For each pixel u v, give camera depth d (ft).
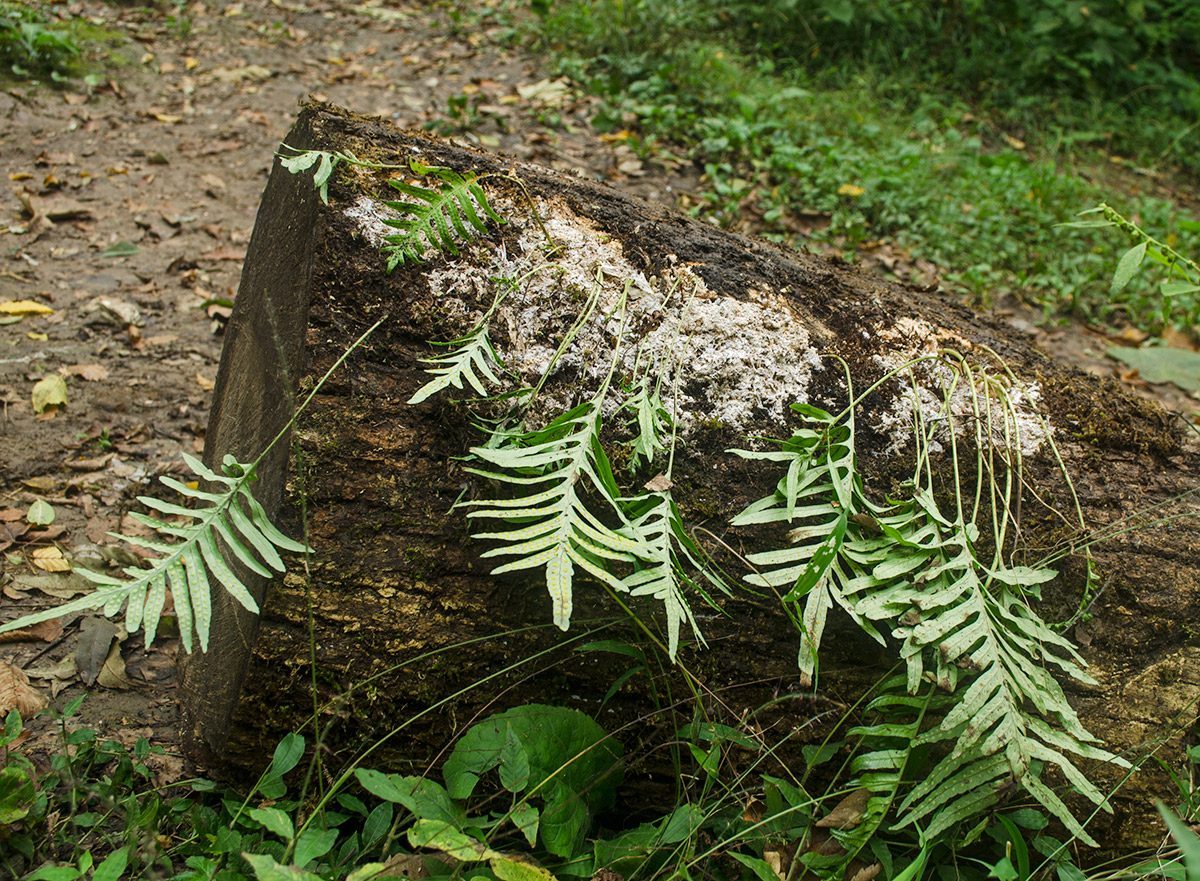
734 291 5.34
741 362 5.13
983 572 4.93
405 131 5.45
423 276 4.83
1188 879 4.34
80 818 4.75
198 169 14.38
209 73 17.98
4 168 13.23
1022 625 4.61
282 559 4.55
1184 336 13.07
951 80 21.47
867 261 13.32
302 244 4.99
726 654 5.00
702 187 14.58
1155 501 5.36
